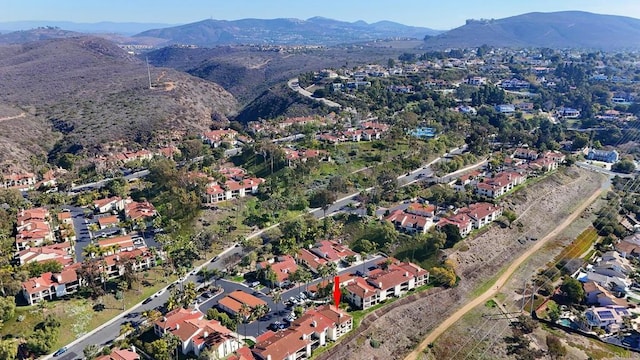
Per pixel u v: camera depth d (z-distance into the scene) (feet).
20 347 513.04
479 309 640.99
